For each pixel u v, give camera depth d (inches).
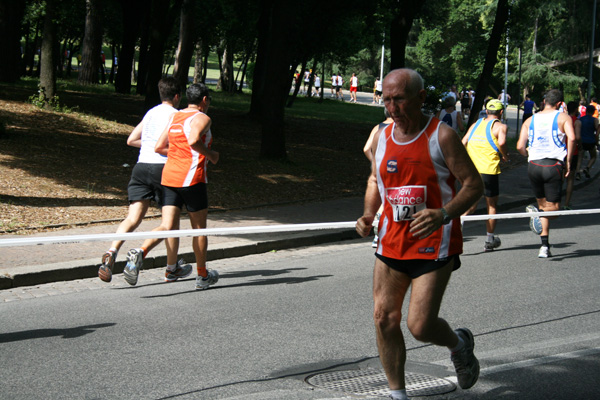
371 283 297.0
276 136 665.6
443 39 2824.8
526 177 735.1
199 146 268.4
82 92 1066.1
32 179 489.4
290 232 408.5
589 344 212.5
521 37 984.9
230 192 527.8
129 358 195.8
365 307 256.2
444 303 262.2
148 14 1253.1
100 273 271.9
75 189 478.9
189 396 166.6
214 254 356.2
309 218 457.1
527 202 590.2
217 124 880.9
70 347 205.8
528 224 486.9
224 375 181.9
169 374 182.5
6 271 292.7
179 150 274.7
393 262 148.4
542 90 2536.9
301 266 337.4
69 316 242.2
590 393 170.2
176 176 275.1
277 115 663.8
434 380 177.6
